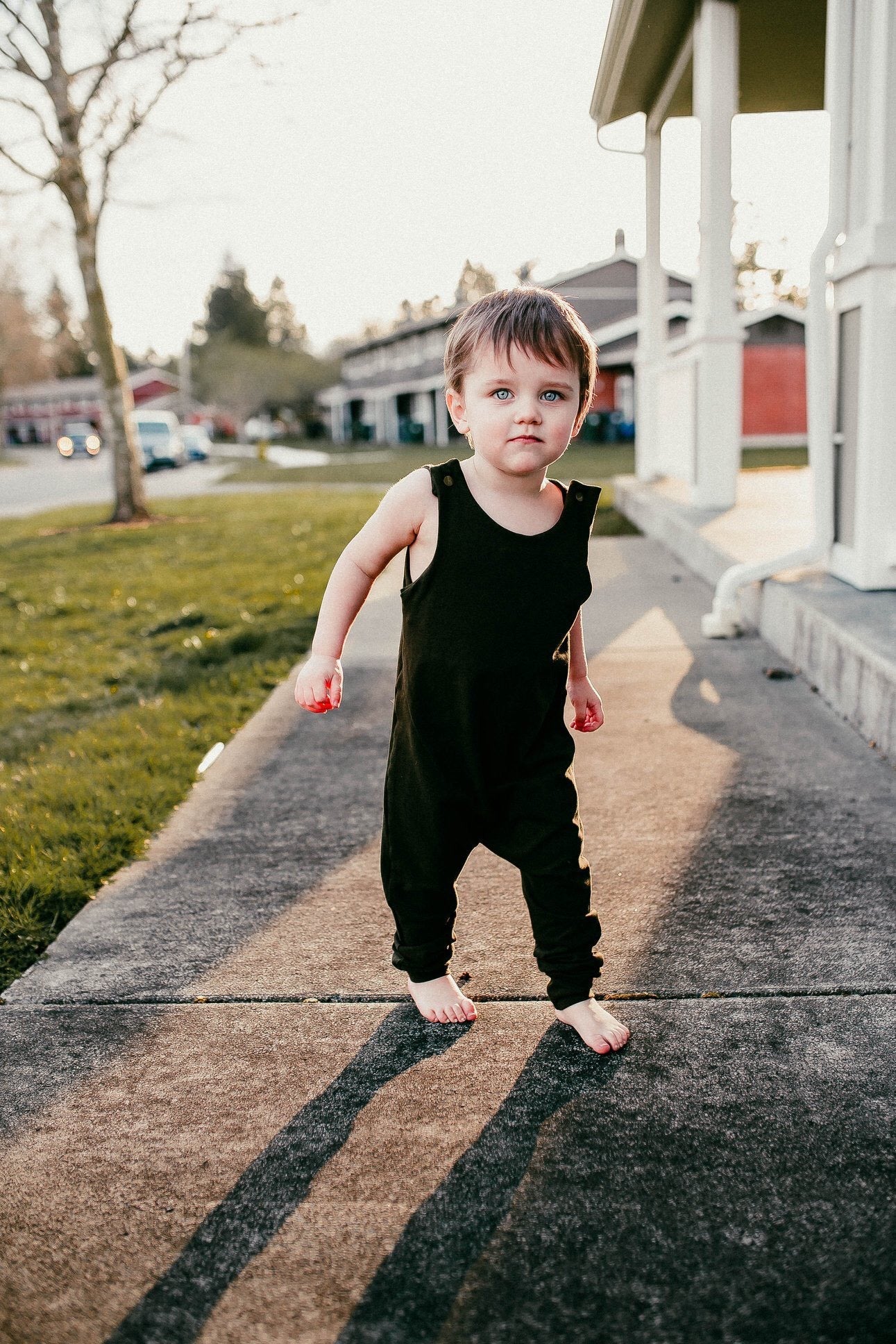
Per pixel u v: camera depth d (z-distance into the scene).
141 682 5.09
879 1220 1.53
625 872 2.69
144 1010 2.19
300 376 62.41
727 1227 1.53
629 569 6.84
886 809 2.99
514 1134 1.76
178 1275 1.49
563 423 1.74
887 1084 1.84
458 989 2.18
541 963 2.01
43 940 2.51
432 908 2.02
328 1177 1.68
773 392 23.67
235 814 3.23
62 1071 1.99
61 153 12.09
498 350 1.69
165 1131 1.80
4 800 3.40
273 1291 1.46
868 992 2.13
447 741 1.87
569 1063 1.94
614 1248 1.51
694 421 7.58
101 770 3.59
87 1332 1.40
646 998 2.14
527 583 1.79
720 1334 1.35
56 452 59.91
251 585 7.66
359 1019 2.12
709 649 4.76
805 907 2.48
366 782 3.44
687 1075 1.89
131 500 13.63
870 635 3.66
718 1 6.48
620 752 3.54
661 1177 1.64
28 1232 1.59
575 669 2.16
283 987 2.25
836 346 4.50
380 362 51.62
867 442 4.16
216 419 69.25
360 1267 1.49
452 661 1.81
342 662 5.00
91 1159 1.74
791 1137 1.72
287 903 2.63
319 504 14.16
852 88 4.10
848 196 4.21
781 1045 1.97
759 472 11.48
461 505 1.78
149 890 2.75
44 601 7.61
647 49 7.39
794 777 3.25
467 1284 1.46
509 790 1.93
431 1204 1.61
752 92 8.54
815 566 4.95
